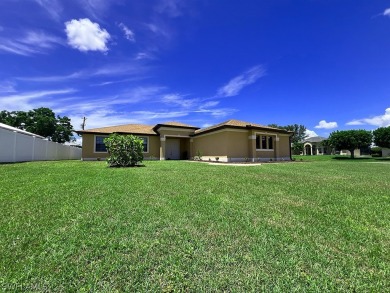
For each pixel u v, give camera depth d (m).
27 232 3.16
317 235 3.24
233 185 6.92
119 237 3.04
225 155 19.64
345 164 18.28
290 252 2.73
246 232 3.29
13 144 15.84
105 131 23.56
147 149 25.58
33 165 12.98
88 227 3.37
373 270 2.38
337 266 2.44
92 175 8.80
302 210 4.42
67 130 41.16
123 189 6.07
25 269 2.28
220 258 2.56
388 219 3.97
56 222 3.56
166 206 4.50
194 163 17.28
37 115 38.19
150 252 2.66
